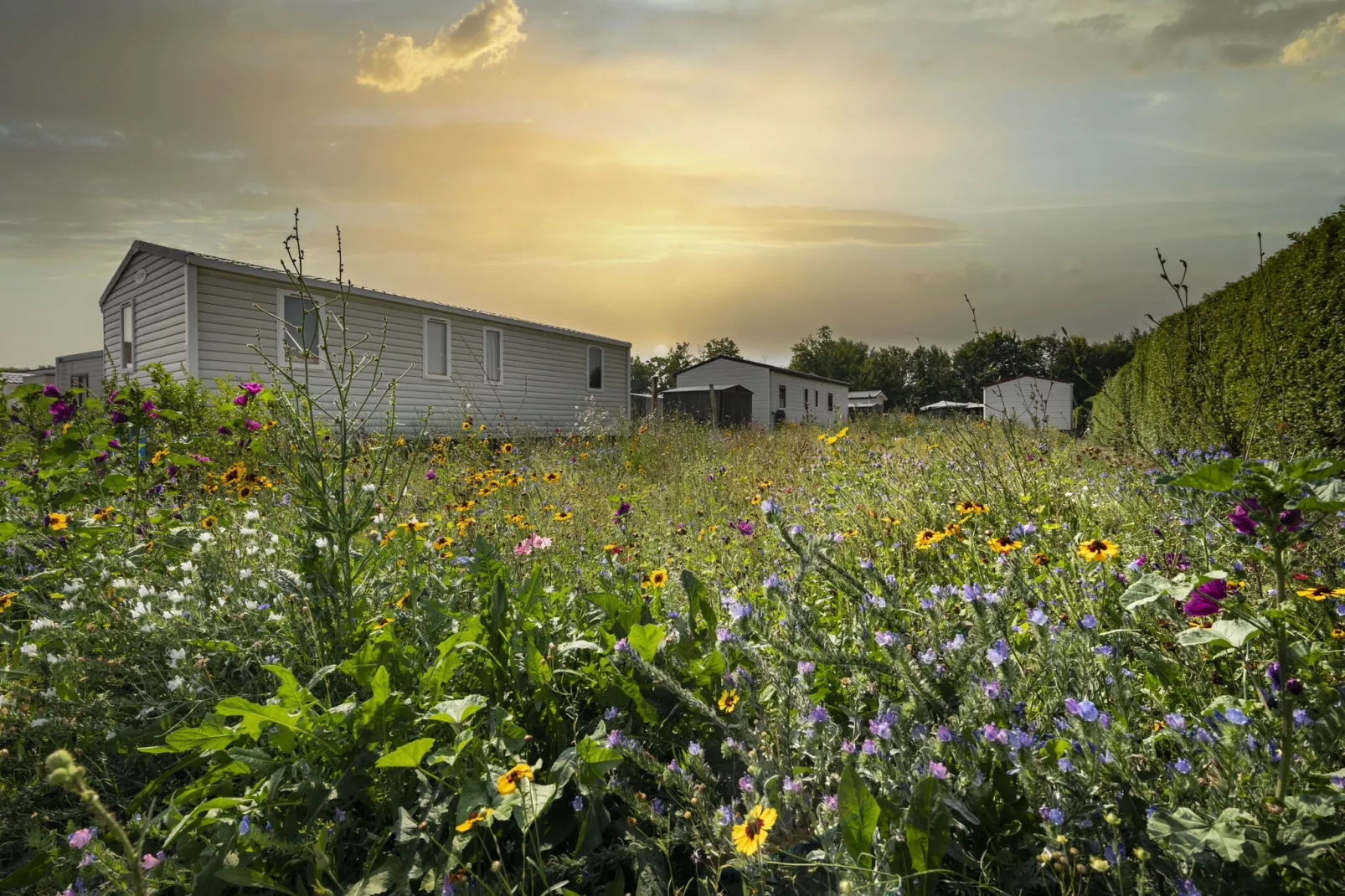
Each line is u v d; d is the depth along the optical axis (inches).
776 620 100.3
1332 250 214.5
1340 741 51.6
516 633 84.4
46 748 85.7
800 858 55.3
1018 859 54.7
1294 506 51.8
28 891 64.9
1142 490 154.8
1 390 169.2
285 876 63.6
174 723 86.3
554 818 67.0
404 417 612.7
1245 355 256.4
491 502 171.2
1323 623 72.2
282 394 96.2
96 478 160.2
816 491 213.9
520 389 761.0
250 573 110.7
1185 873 49.5
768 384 1440.7
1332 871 46.6
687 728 81.7
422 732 73.9
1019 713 65.1
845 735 75.7
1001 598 75.5
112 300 605.3
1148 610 81.0
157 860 58.9
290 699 71.2
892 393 2736.2
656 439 471.5
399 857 60.9
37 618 125.9
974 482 178.4
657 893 57.2
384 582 107.6
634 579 108.0
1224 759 52.5
